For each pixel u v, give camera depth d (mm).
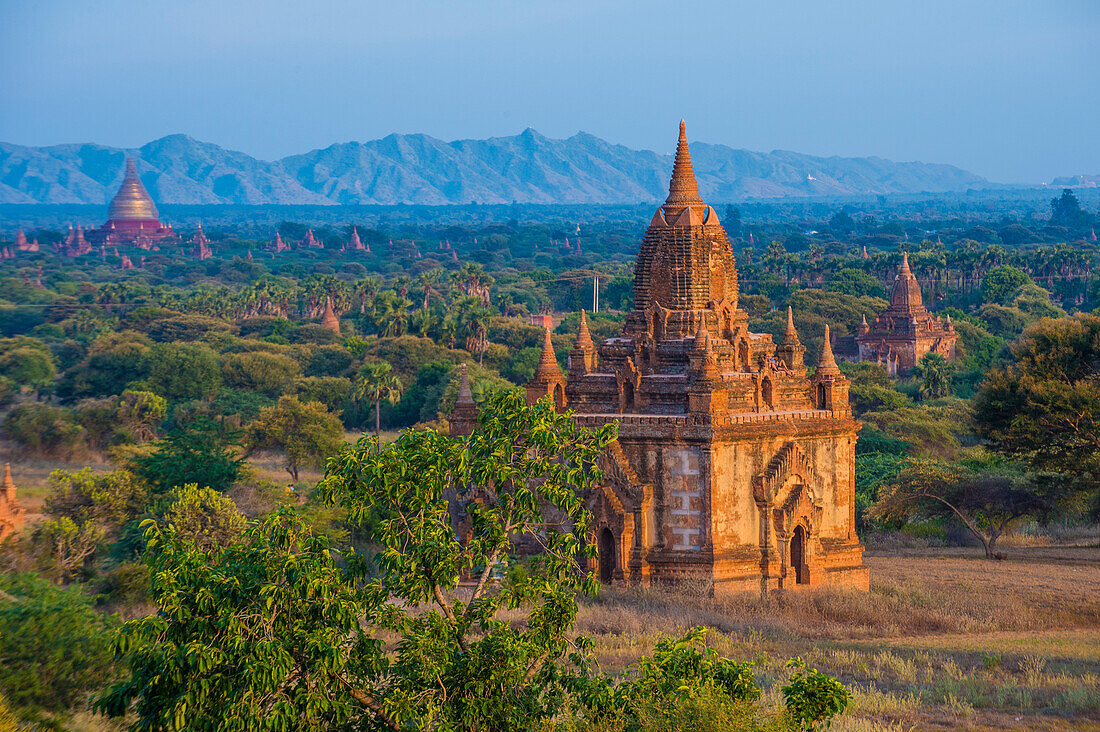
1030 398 82562
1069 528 92375
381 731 32250
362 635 33062
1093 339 85625
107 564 75312
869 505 93500
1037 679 45688
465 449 35312
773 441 66875
